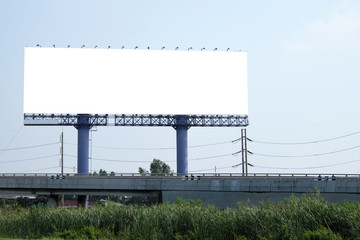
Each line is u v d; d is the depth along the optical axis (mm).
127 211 33969
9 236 35156
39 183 84312
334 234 24875
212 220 30109
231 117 106750
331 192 69500
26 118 99438
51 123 101062
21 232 35375
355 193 68312
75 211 36094
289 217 27344
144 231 31391
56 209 37750
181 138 107125
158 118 105875
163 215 32188
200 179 76875
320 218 26516
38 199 118812
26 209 39469
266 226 27547
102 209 35094
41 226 35594
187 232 30734
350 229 25609
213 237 29250
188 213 31438
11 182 85000
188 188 77250
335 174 70500
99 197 131500
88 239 31812
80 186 82750
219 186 75562
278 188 72375
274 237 26172
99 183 82000
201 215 30844
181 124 105938
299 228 26344
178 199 41812
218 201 75688
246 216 28766
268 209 28641
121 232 32188
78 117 103750
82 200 91125
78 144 104688
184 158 107250
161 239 30672
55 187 83750
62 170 104062
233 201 74812
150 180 79250
